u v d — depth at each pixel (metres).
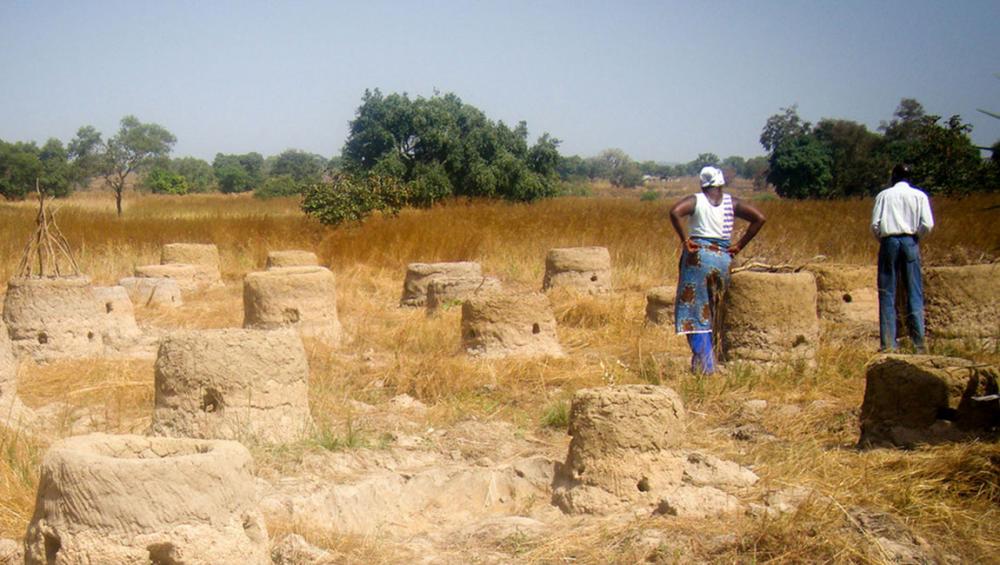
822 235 21.39
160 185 70.12
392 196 24.64
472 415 8.56
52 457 4.53
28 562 4.56
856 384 9.14
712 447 7.46
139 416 8.37
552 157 46.72
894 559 5.14
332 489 6.30
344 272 19.25
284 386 7.26
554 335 10.95
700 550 5.32
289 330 7.46
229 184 82.12
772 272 10.34
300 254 16.95
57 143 70.44
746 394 8.93
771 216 26.67
